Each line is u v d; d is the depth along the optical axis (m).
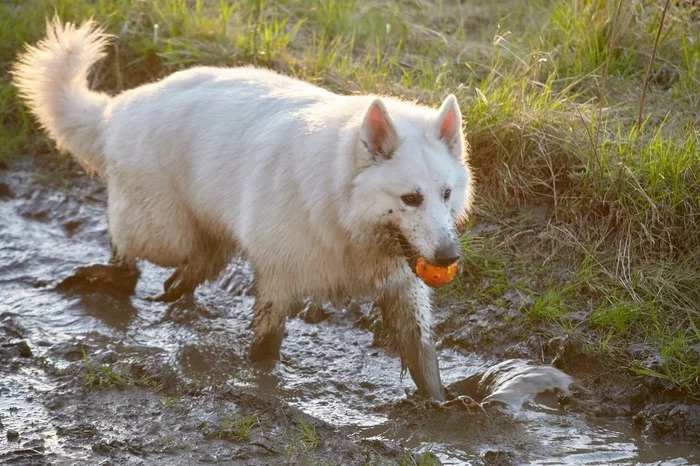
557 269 14.86
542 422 12.11
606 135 16.03
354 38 21.06
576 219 15.30
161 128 13.77
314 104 12.73
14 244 17.11
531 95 16.97
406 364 12.75
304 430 11.44
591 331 13.68
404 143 11.44
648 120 16.86
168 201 13.98
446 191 11.45
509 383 12.75
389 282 12.49
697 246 14.48
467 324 14.30
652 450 11.50
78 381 12.62
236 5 21.44
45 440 11.17
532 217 15.71
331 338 14.43
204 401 12.17
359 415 12.25
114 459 10.79
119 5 21.20
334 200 11.77
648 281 14.16
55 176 18.81
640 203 14.87
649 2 19.22
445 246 11.13
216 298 15.60
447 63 19.06
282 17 21.81
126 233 14.60
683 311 13.69
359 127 11.58
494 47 19.41
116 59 20.06
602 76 18.28
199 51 19.77
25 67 15.41
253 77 13.90
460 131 11.83
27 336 14.02
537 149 16.06
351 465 10.80
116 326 14.59
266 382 12.97
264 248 12.48
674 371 12.62
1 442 11.09
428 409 12.09
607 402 12.66
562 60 18.83
